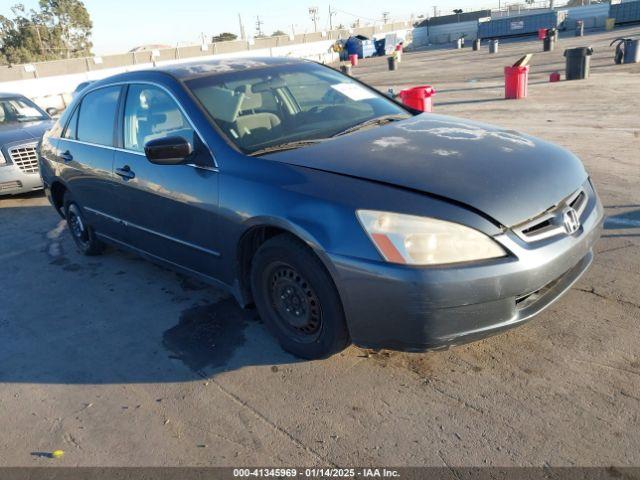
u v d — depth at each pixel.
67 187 4.95
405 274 2.47
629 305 3.37
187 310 3.95
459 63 27.95
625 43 18.27
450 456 2.38
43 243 5.84
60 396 3.11
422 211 2.53
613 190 5.61
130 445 2.66
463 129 3.48
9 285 4.79
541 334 3.17
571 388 2.70
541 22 49.03
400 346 2.65
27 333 3.89
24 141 7.29
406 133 3.38
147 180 3.77
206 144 3.38
